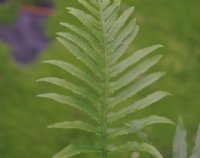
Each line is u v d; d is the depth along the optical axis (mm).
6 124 14094
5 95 15148
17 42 18016
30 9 19500
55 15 19062
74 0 19234
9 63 16562
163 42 17891
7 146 13438
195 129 14539
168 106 15320
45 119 14453
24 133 13891
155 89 15750
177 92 15906
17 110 14672
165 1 19953
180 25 18953
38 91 15406
